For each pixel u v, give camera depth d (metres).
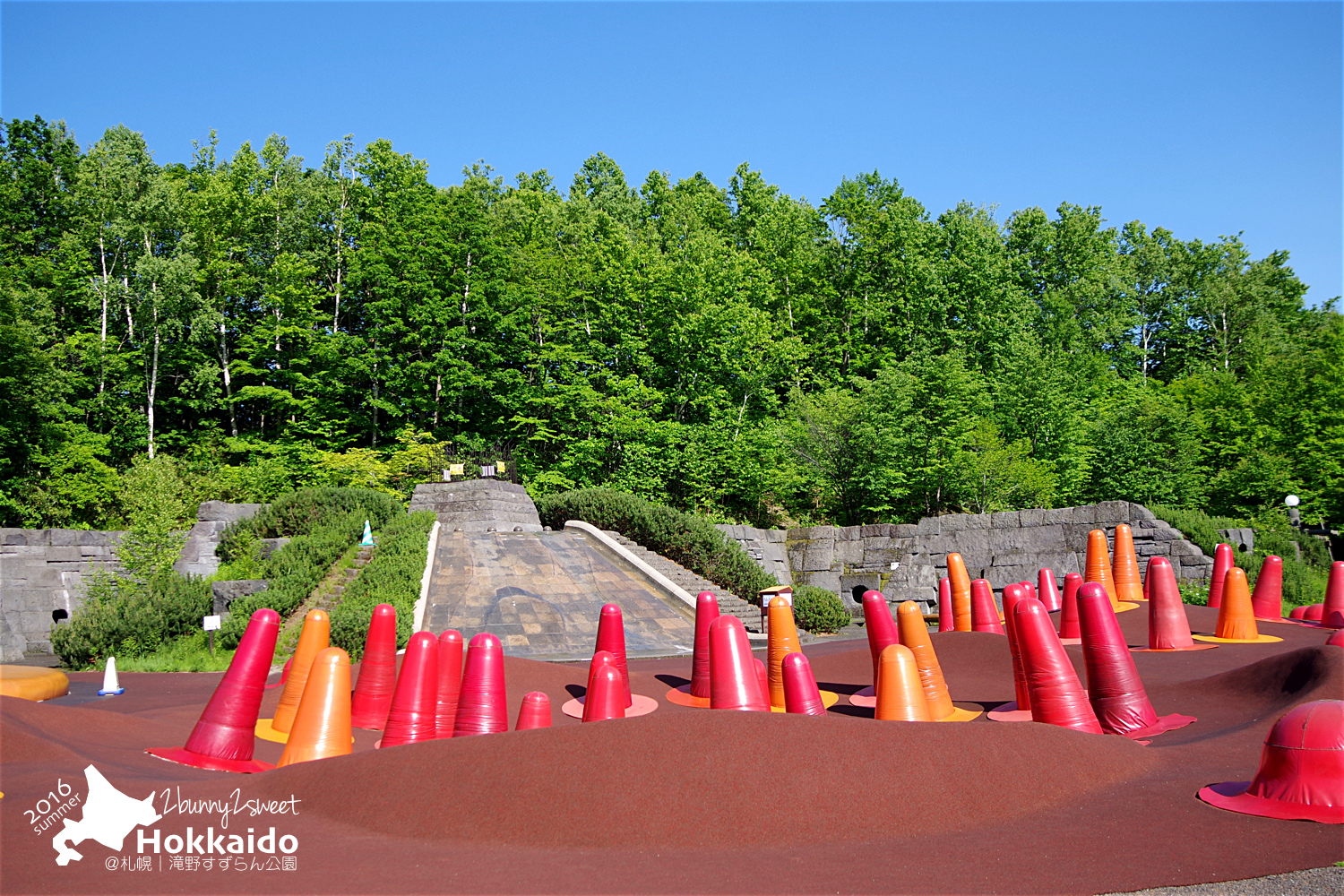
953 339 43.59
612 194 58.44
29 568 22.80
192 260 34.47
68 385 31.50
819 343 44.06
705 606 12.05
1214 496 34.19
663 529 26.08
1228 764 7.39
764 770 6.50
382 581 19.59
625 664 12.22
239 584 19.14
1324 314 53.34
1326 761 6.10
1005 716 9.48
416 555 21.34
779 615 11.05
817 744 6.76
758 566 25.44
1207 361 50.69
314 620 10.55
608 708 9.33
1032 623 9.02
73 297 35.56
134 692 13.29
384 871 5.40
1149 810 6.30
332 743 8.19
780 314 45.28
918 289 44.84
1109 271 50.78
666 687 13.07
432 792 6.54
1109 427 33.44
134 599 18.84
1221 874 5.14
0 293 28.23
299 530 23.53
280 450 34.28
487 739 6.98
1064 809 6.45
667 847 5.88
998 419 34.84
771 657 11.02
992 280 46.22
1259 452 33.28
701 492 33.56
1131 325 49.91
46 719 8.70
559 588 21.97
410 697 9.13
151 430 33.97
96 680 14.65
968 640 14.32
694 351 38.59
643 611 20.88
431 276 37.22
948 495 32.62
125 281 35.66
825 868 5.39
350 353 36.03
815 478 33.47
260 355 37.66
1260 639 14.36
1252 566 22.83
